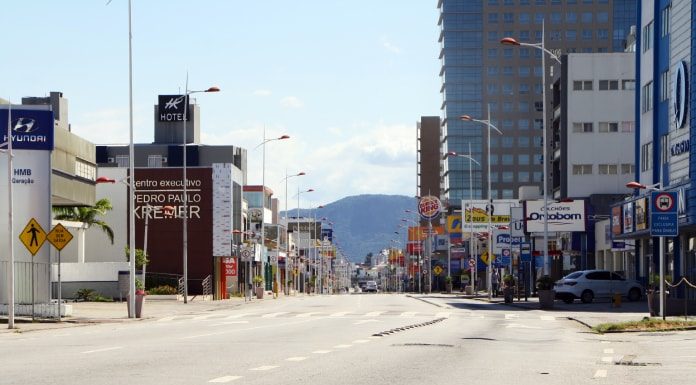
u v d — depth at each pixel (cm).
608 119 10769
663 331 3052
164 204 9438
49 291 4184
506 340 2650
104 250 9475
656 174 6700
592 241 8750
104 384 1394
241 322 3866
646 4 7088
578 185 10750
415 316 4441
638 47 7281
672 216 3488
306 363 1789
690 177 5412
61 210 8425
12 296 3378
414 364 1792
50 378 1488
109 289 7050
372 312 5012
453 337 2741
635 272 7306
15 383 1406
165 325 3650
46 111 4253
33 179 4225
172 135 12394
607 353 2166
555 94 11631
